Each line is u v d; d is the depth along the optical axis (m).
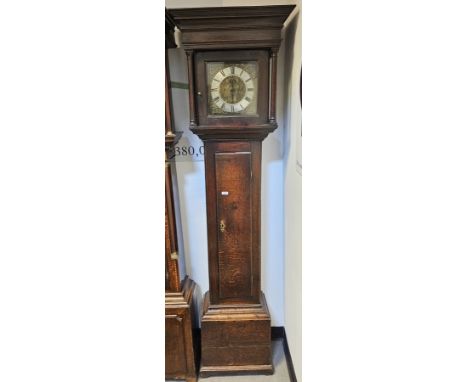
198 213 1.82
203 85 1.45
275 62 1.42
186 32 1.38
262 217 1.84
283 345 1.90
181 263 1.83
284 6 1.32
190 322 1.60
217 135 1.50
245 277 1.64
